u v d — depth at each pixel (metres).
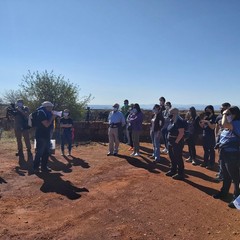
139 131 8.54
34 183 5.99
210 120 7.09
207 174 6.75
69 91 13.88
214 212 4.60
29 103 13.52
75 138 11.59
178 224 4.18
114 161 7.93
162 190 5.55
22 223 4.18
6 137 11.31
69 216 4.41
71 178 6.35
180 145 6.25
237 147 4.86
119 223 4.17
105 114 14.59
